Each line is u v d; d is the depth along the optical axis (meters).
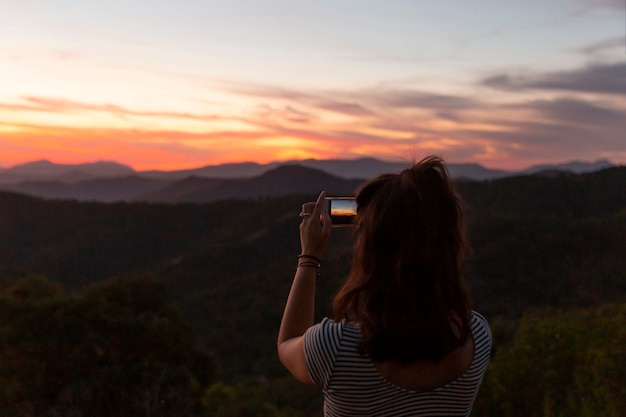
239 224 147.50
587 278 58.34
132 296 19.73
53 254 143.38
